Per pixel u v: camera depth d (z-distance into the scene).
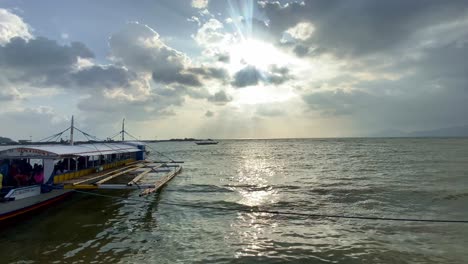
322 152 96.81
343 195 24.33
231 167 51.81
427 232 14.97
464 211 18.91
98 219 18.05
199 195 25.81
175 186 30.59
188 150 138.25
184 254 12.51
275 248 13.13
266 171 44.38
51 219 18.05
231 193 26.64
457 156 65.75
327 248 13.06
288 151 112.06
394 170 40.97
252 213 19.27
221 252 12.71
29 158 19.47
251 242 13.89
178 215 18.97
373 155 74.62
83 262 11.66
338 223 16.78
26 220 17.78
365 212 19.02
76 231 15.66
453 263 11.47
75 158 23.69
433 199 22.25
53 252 12.69
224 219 17.94
